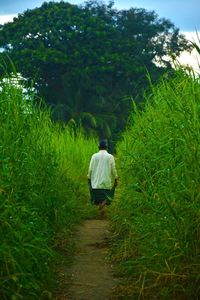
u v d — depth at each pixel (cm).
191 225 542
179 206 565
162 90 755
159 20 5544
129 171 857
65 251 829
